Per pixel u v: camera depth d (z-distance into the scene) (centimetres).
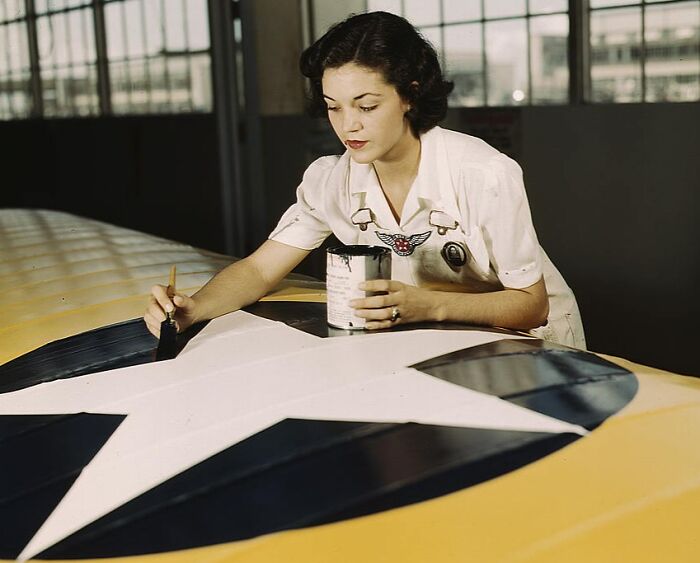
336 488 96
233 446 108
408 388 124
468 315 156
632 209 436
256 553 85
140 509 96
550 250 477
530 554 83
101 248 262
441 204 158
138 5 757
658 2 420
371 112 145
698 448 102
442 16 520
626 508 90
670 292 429
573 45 453
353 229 174
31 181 901
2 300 204
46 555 89
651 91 432
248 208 631
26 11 878
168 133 728
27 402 132
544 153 469
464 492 94
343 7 570
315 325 160
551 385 122
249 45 599
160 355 147
